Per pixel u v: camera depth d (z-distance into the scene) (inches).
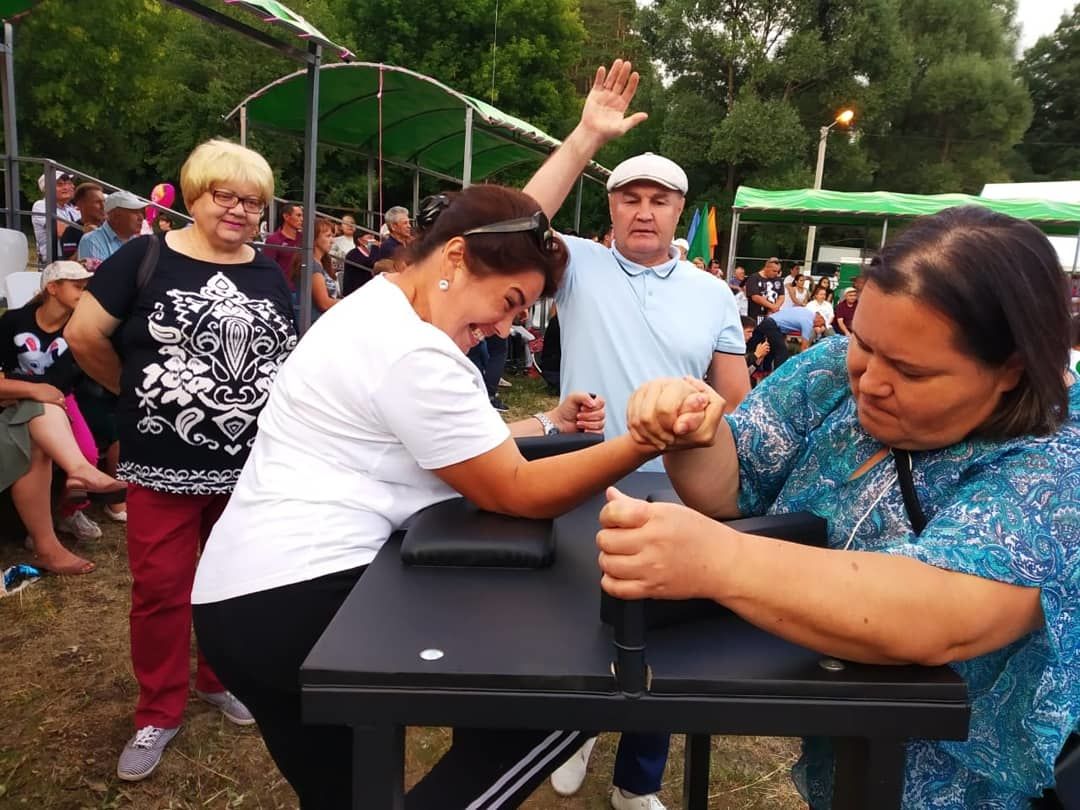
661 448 35.2
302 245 195.6
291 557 41.8
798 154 973.8
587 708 26.2
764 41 1039.6
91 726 88.5
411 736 91.3
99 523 145.9
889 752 27.2
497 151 425.4
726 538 27.1
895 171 1175.0
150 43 793.6
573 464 37.7
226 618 43.2
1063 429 31.2
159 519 78.5
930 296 28.0
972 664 34.2
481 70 760.3
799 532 36.2
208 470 77.5
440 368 39.6
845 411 38.9
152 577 79.0
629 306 80.6
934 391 29.6
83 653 102.8
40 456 119.3
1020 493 29.6
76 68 745.0
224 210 76.8
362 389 40.6
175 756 84.8
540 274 44.5
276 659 42.8
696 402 33.6
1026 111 1159.0
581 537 40.8
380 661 26.6
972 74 1107.3
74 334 75.3
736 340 85.0
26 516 120.2
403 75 293.3
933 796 35.5
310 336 44.0
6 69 195.0
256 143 720.3
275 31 720.3
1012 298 27.6
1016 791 34.7
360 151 414.3
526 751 41.2
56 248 173.5
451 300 44.1
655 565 25.8
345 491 42.4
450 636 28.8
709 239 584.7
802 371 41.6
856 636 26.2
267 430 45.2
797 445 41.2
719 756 91.4
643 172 78.8
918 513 33.8
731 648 28.7
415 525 38.9
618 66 79.0
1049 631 28.6
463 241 42.9
